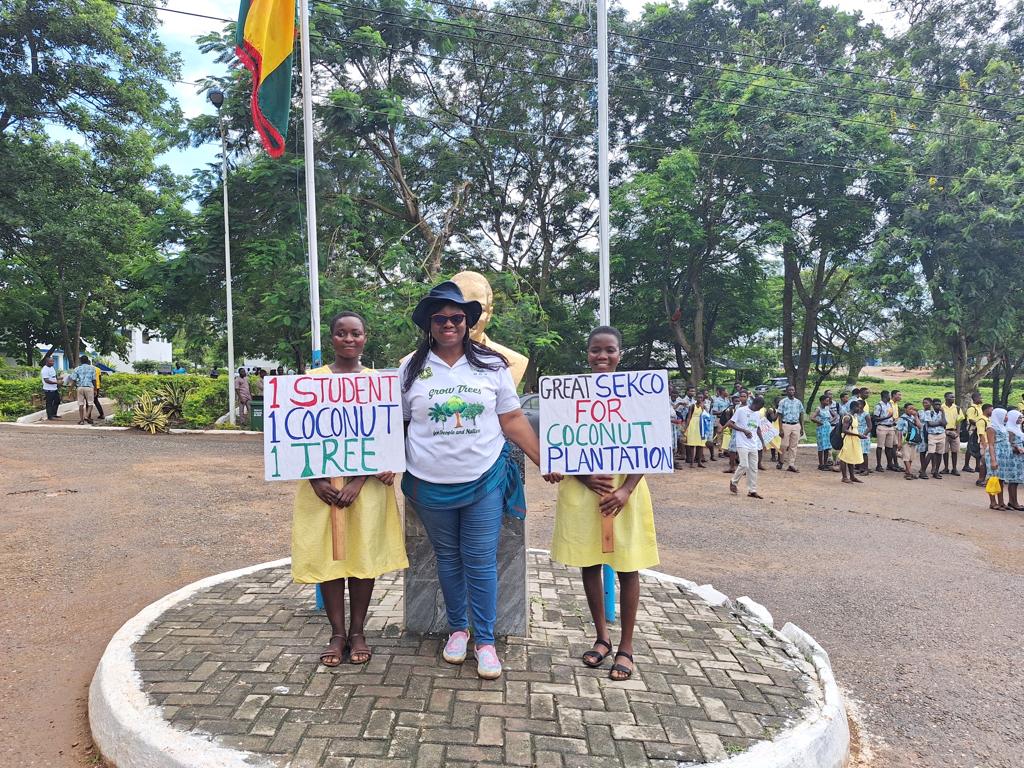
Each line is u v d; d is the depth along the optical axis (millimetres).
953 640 4516
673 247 18953
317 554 3174
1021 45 19406
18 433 13906
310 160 4562
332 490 3121
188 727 2686
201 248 16062
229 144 16250
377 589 4477
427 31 15945
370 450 3135
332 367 3355
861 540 7359
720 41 19125
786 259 19172
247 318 19812
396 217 18688
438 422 3080
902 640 4500
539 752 2564
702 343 20984
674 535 7340
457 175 19703
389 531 3281
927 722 3445
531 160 20344
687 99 18953
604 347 3314
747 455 9977
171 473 9977
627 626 3254
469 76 18828
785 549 6852
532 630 3797
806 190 17266
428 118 18797
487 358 3217
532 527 7457
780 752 2627
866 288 16328
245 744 2570
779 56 19047
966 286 15273
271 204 15367
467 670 3236
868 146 16516
